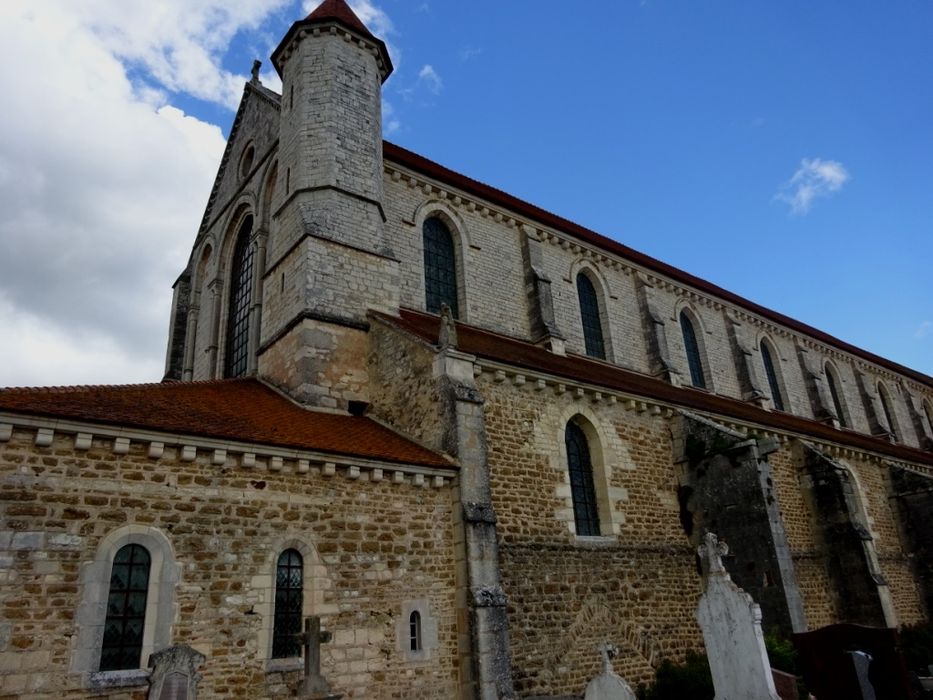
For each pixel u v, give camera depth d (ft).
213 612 35.37
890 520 94.89
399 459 44.50
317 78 71.31
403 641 41.47
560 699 47.26
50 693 30.14
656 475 64.75
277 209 69.26
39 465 32.55
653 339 95.14
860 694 37.81
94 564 32.71
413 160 77.92
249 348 71.56
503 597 44.68
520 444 54.19
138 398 41.83
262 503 38.63
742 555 60.59
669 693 52.70
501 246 84.12
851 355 143.54
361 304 62.08
